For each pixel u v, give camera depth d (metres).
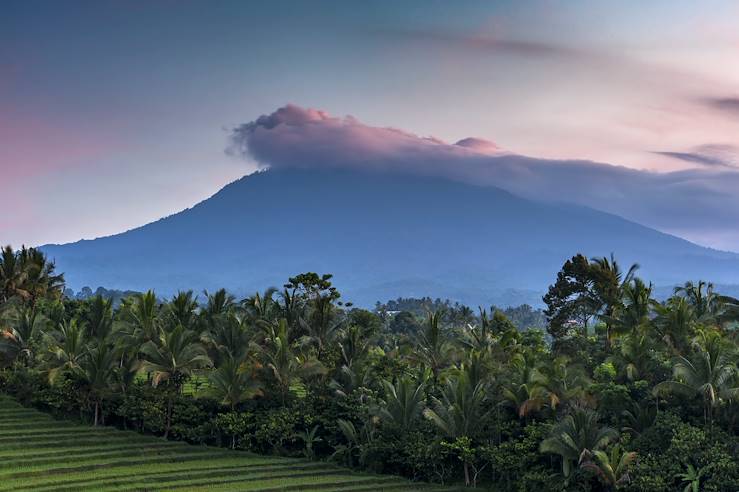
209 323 86.38
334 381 74.94
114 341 77.25
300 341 84.75
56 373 73.44
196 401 74.00
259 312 95.44
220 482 62.47
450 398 67.31
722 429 59.38
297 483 63.06
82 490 57.06
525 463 62.41
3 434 68.94
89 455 65.50
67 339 77.25
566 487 58.78
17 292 100.75
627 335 72.44
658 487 55.00
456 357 78.38
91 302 101.00
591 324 105.56
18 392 78.94
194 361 73.50
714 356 58.88
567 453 58.69
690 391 58.72
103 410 75.31
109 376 75.62
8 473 59.03
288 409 72.50
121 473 62.03
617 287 91.50
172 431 73.81
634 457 57.22
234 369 72.50
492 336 84.56
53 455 64.75
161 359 73.56
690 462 55.78
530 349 79.56
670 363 62.88
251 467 66.56
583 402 63.19
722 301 77.69
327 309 89.12
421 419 68.69
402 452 67.25
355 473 68.38
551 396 63.16
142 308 79.94
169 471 63.50
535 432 62.03
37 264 108.25
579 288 94.50
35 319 83.50
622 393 62.41
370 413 68.75
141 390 74.12
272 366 73.44
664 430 58.34
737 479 54.03
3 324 85.94
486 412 66.69
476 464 66.50
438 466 67.00
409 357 78.88
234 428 71.19
